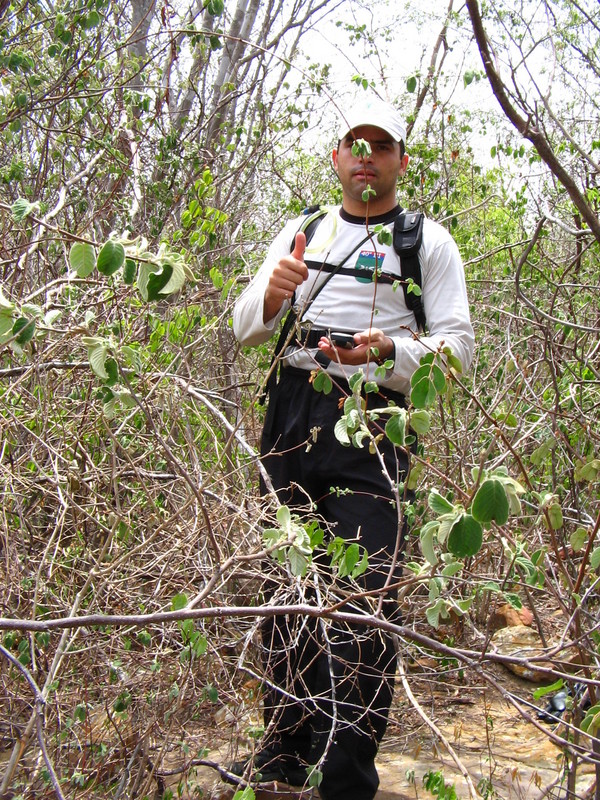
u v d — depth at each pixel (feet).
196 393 10.44
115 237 6.42
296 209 17.02
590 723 6.71
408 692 8.51
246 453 11.34
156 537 10.21
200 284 13.46
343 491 8.84
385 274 9.23
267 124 17.85
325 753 7.93
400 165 9.99
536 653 12.25
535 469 11.50
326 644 8.75
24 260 10.62
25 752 8.80
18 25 16.66
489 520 5.73
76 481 9.54
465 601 6.52
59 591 9.43
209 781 9.44
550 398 12.43
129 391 7.67
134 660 8.92
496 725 11.36
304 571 6.93
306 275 9.12
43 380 10.08
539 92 7.65
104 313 10.42
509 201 17.84
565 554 9.65
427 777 7.98
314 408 9.29
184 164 16.62
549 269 15.29
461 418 13.78
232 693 9.50
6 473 9.52
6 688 8.60
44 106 15.51
